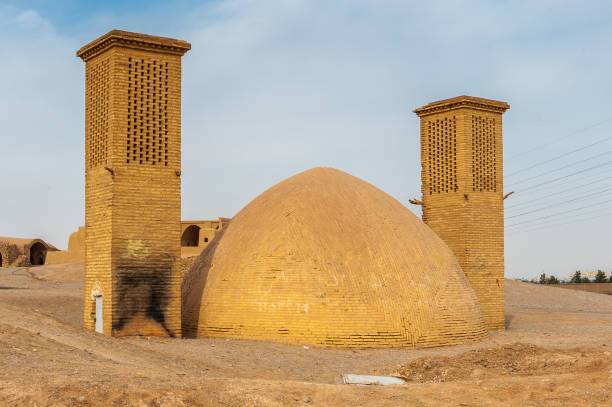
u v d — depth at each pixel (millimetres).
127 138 22406
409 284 24141
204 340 22594
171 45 23094
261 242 24312
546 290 53750
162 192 22828
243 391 14289
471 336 25078
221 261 24953
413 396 14805
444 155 29797
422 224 27281
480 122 29641
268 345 22141
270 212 25281
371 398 14586
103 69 23000
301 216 24578
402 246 24938
